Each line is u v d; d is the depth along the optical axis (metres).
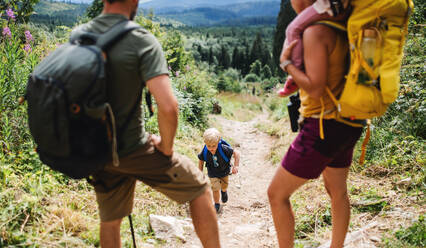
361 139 4.97
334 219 2.43
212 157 4.60
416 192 3.50
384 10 1.79
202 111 9.78
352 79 1.82
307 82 1.87
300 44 1.94
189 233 3.59
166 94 1.76
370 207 3.47
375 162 4.44
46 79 1.61
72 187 3.71
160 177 2.03
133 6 1.91
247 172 6.68
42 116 1.60
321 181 4.60
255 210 4.78
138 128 1.90
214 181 4.67
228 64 115.19
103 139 1.70
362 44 1.79
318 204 3.85
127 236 3.08
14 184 3.22
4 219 2.65
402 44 1.95
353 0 1.83
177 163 2.06
